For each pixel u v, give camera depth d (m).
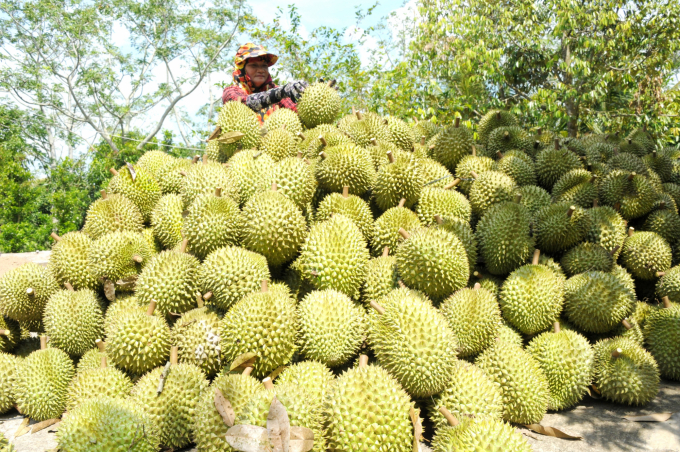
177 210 4.34
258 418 2.55
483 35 12.23
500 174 4.63
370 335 3.34
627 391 3.62
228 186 4.16
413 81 12.51
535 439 3.28
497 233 4.00
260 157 4.44
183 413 3.13
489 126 6.29
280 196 3.78
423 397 3.22
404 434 2.64
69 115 30.47
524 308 3.73
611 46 11.68
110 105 30.86
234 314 3.18
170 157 5.34
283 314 3.17
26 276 4.13
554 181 5.29
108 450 2.79
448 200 4.29
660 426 3.37
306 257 3.66
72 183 23.78
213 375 3.46
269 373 3.22
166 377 3.18
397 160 4.26
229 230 3.81
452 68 12.41
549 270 3.94
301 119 5.68
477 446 2.58
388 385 2.72
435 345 2.99
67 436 2.83
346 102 12.85
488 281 4.03
